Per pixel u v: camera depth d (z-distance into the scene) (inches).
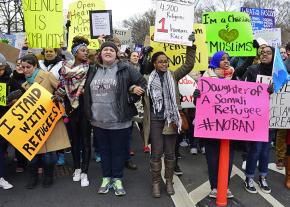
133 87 190.2
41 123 200.2
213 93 178.2
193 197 200.2
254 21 422.6
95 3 313.1
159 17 198.8
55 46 242.4
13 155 279.4
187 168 248.4
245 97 179.3
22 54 258.2
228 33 248.7
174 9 200.2
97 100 193.2
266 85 179.9
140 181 225.0
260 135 180.5
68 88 206.7
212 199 193.0
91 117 197.5
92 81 194.1
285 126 202.7
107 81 191.3
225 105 178.5
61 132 209.6
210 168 192.1
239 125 179.5
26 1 240.7
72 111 211.0
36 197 200.2
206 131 179.0
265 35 344.5
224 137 178.9
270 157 279.4
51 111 202.7
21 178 228.8
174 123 193.0
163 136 198.8
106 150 203.3
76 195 202.7
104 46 192.4
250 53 246.7
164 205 189.9
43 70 217.2
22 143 196.4
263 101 180.1
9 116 195.5
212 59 200.7
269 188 207.5
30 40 243.1
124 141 200.8
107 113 193.2
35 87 202.1
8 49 336.8
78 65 208.4
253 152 201.8
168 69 210.1
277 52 193.5
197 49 234.7
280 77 194.4
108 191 207.0
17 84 215.5
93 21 291.7
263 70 205.8
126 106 194.2
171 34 200.2
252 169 205.3
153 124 195.3
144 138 197.3
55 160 212.4
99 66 196.5
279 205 190.4
